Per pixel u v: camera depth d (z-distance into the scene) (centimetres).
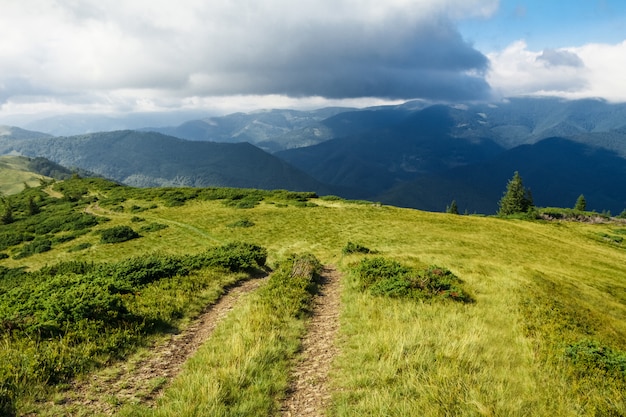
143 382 841
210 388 742
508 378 815
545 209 8512
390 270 1909
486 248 3956
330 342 1099
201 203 6562
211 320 1334
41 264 4156
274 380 828
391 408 684
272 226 4781
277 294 1518
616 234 6381
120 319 1150
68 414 700
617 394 802
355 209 5769
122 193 8088
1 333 998
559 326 1329
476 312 1394
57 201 8350
